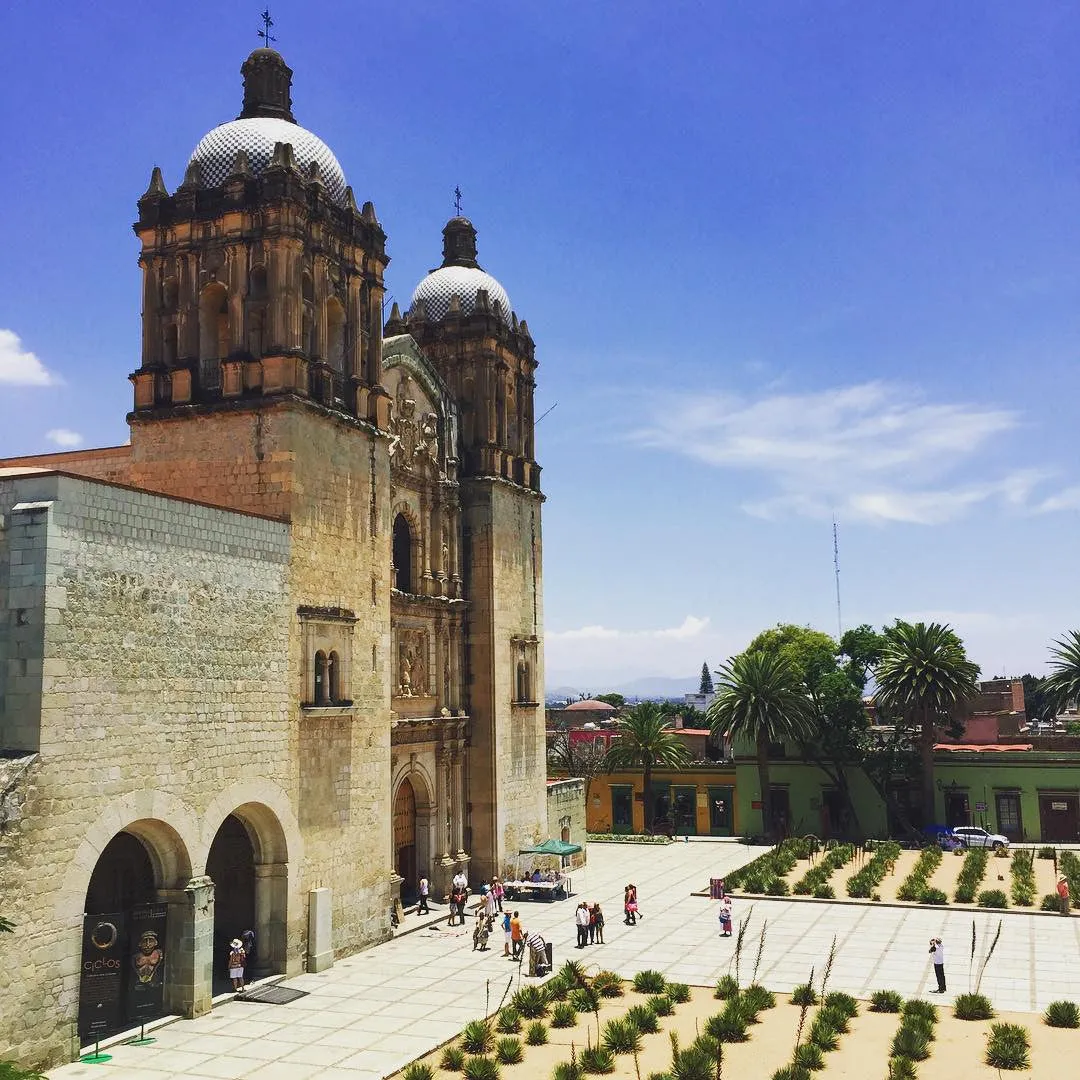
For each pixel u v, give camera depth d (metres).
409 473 53.91
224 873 40.97
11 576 29.47
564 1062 29.83
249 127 44.88
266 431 40.88
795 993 36.28
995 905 54.22
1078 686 89.50
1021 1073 29.08
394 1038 31.78
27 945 27.80
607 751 96.25
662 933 47.94
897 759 85.69
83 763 29.91
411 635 53.94
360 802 43.69
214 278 42.50
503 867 57.84
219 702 35.62
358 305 46.22
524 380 64.88
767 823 83.50
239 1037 31.81
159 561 33.38
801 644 98.00
